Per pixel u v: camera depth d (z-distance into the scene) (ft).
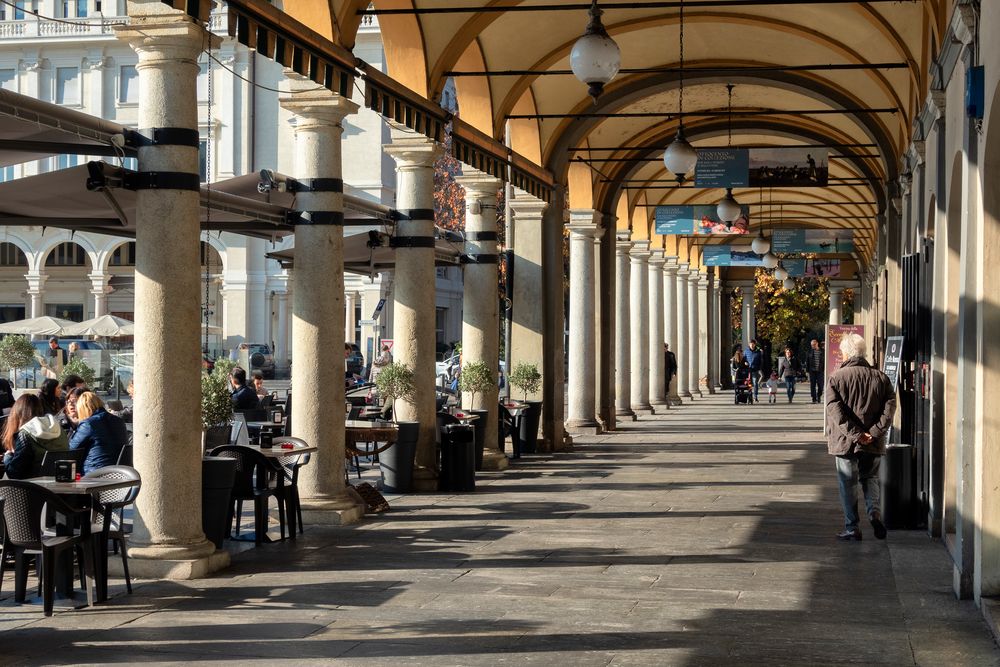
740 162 75.25
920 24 49.93
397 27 53.26
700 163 75.61
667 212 97.86
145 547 33.91
